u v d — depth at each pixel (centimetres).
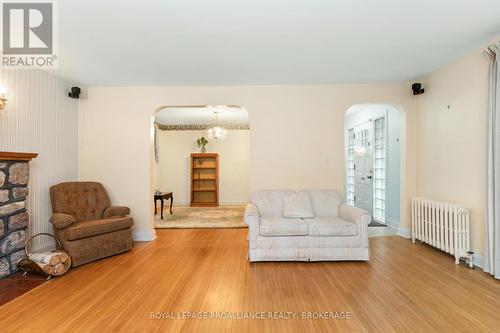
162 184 838
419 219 393
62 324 202
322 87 439
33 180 353
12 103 323
